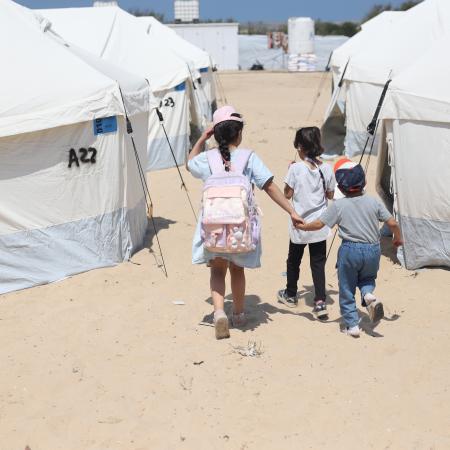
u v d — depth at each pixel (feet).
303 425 14.08
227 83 120.67
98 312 20.34
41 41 23.91
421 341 17.81
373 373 16.16
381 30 56.54
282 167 42.98
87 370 16.79
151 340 18.33
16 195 22.02
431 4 43.34
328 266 24.41
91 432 14.15
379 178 26.68
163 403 15.14
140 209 27.14
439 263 23.04
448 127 21.63
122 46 43.45
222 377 16.15
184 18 165.27
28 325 19.54
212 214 16.49
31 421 14.65
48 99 22.22
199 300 21.20
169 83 43.16
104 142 23.47
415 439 13.47
